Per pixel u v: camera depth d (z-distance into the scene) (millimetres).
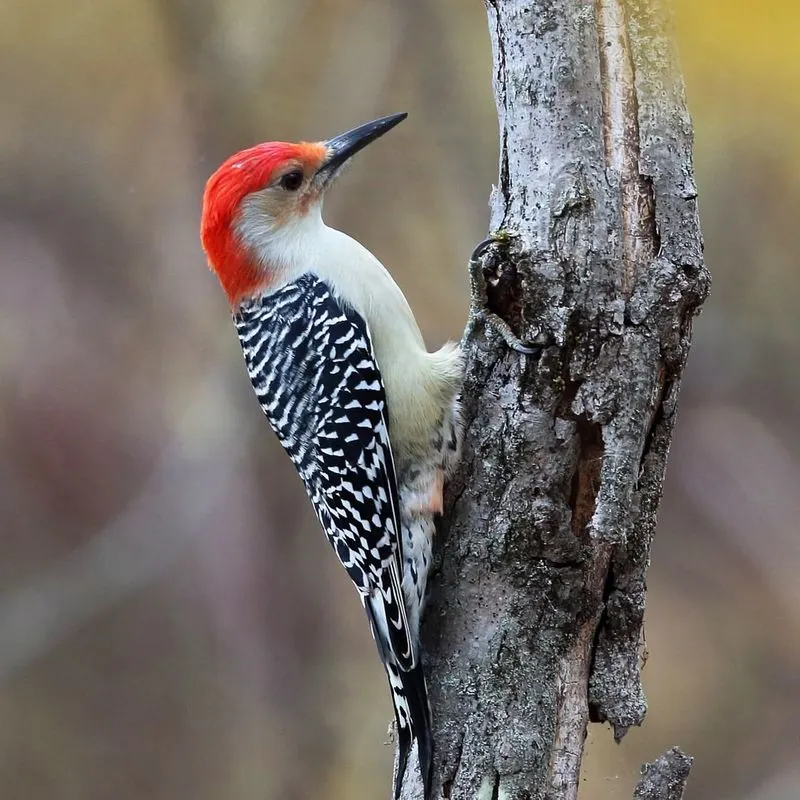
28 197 13680
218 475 13172
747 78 8766
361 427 7320
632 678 6633
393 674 6867
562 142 6379
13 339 13617
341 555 7523
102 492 13336
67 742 12938
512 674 6512
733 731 11812
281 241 7844
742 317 12305
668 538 12609
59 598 13070
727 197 11945
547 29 6410
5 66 13312
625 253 6336
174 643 13188
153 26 13148
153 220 13719
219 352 13453
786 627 12125
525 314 6457
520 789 6395
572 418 6453
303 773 12406
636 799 6312
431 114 13070
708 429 12570
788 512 12406
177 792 12648
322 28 13102
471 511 6738
